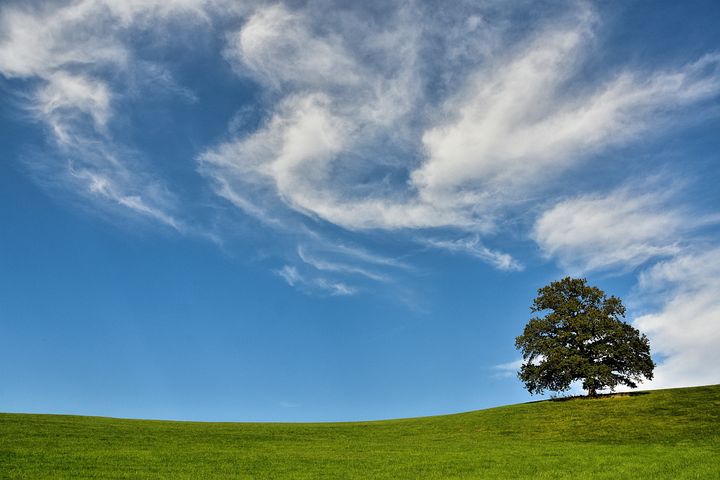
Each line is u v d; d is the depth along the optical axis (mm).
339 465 34969
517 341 74062
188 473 30984
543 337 72750
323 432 55375
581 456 36531
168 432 50156
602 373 66188
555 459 35750
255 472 32062
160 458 35781
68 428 47969
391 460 36969
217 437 48531
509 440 48031
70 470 30469
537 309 75500
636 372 68375
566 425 52719
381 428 58875
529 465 33906
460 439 49719
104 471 30562
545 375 71188
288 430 55906
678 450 37188
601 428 50000
